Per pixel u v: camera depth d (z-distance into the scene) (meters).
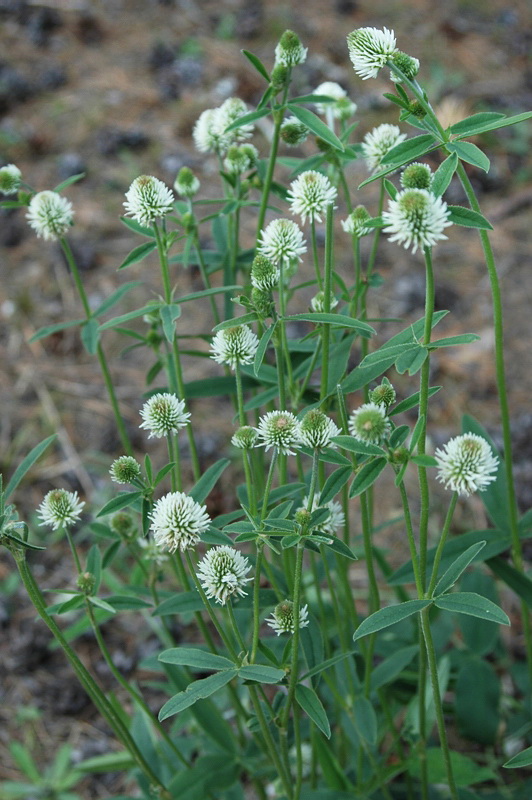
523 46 1.86
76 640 1.03
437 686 0.70
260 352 0.69
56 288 1.39
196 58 1.76
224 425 1.22
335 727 0.87
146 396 0.84
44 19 1.84
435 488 1.15
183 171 0.82
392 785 0.86
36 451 0.73
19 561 0.71
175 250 0.97
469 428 0.81
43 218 0.81
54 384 1.28
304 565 0.99
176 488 0.77
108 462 1.19
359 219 0.77
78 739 0.97
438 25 1.89
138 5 1.92
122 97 1.68
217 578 0.68
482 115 0.70
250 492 0.71
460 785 0.83
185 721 0.87
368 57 0.69
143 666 0.87
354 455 0.69
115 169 1.54
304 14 1.89
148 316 0.83
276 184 0.82
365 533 0.76
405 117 0.70
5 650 1.02
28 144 1.58
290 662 0.71
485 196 1.53
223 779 0.83
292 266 0.79
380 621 0.67
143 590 0.82
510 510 0.79
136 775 0.86
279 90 0.77
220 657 0.69
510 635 1.00
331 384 0.77
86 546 1.11
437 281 1.39
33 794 0.94
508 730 0.92
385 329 1.31
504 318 1.34
